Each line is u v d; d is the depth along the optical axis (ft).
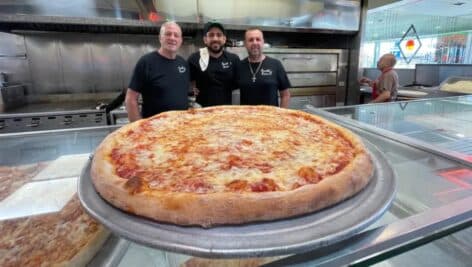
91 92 10.19
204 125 4.17
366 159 2.68
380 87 9.55
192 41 10.75
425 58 19.56
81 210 2.33
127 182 2.19
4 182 2.73
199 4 9.59
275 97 7.10
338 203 2.13
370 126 4.30
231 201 1.91
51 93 9.78
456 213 1.82
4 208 2.33
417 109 5.57
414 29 19.15
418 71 15.78
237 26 10.21
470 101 6.25
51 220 2.21
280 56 10.21
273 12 10.53
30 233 2.06
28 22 8.14
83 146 3.65
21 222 2.18
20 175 2.88
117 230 1.82
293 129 4.00
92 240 1.98
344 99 12.12
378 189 2.33
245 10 10.19
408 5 13.79
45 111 7.98
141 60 6.19
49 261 1.81
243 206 1.90
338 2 11.14
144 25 9.07
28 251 1.89
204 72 6.89
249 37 6.77
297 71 10.67
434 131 4.28
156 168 2.70
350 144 3.34
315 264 1.52
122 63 10.30
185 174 2.56
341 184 2.16
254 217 1.90
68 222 2.19
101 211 2.06
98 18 8.58
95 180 2.41
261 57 7.08
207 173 2.58
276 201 1.93
